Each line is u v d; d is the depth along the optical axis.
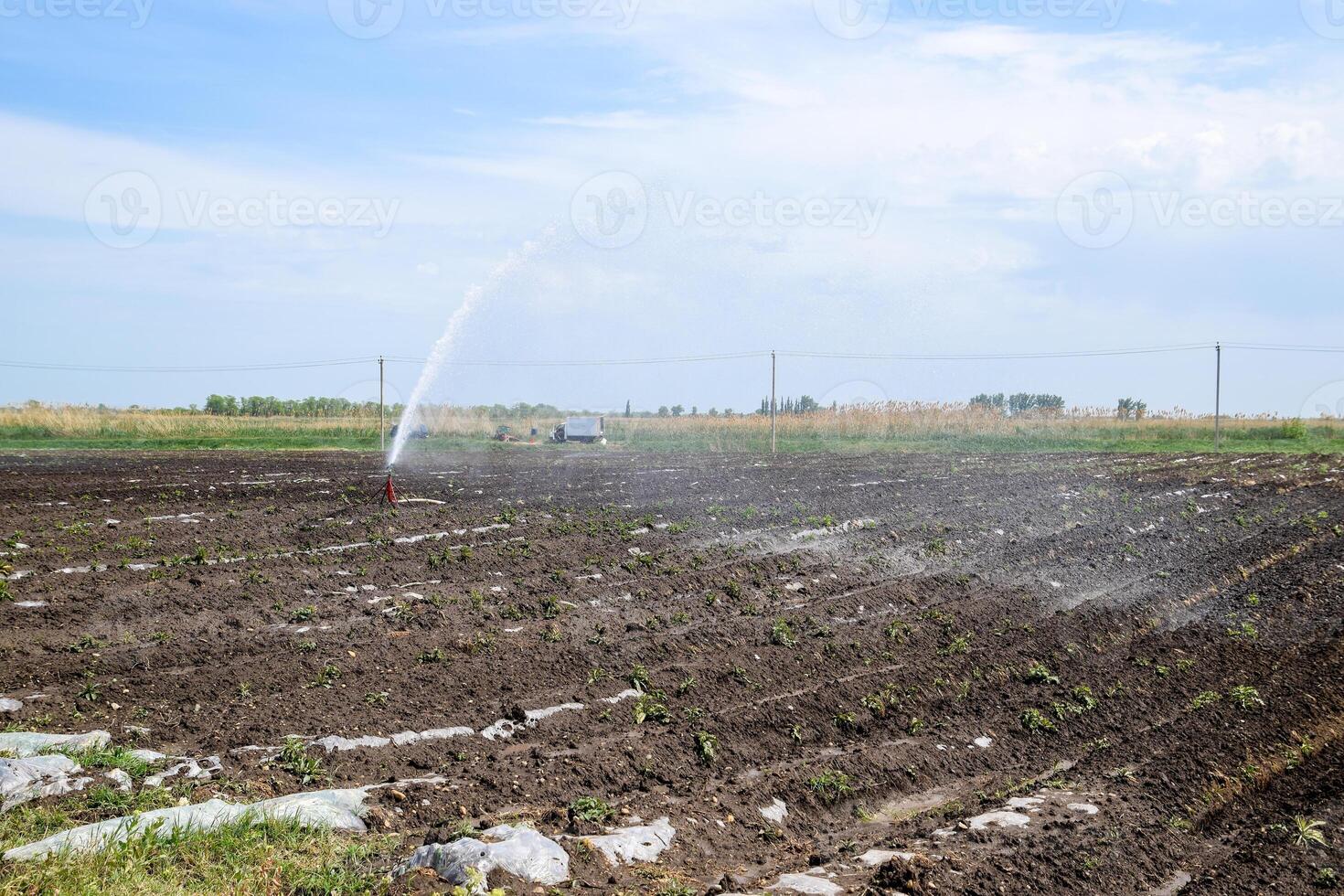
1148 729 10.93
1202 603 16.20
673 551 19.05
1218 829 8.49
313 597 14.66
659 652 12.82
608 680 11.62
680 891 6.91
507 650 12.52
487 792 8.52
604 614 14.44
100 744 8.85
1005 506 26.47
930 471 36.84
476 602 14.63
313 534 19.45
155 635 12.41
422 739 9.62
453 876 6.64
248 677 11.07
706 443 55.38
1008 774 10.06
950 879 7.30
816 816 8.96
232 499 24.62
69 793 7.84
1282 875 7.43
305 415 75.62
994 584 17.55
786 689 11.86
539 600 14.97
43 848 6.67
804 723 10.84
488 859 6.75
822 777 9.42
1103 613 15.59
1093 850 7.89
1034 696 12.01
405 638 12.72
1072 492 29.41
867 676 12.46
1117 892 7.33
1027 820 8.55
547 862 6.96
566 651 12.59
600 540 19.83
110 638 12.27
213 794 8.02
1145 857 7.87
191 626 12.87
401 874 6.66
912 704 11.65
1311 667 12.63
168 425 54.50
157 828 7.05
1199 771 9.65
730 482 32.00
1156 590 17.11
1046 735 10.98
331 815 7.66
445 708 10.48
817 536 21.28
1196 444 54.94
